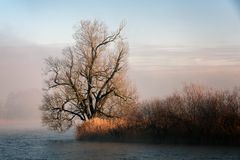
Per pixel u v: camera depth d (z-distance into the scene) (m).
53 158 41.31
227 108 48.78
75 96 62.88
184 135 51.44
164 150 44.94
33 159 40.78
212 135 49.28
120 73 63.78
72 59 63.00
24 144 57.25
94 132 59.41
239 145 47.34
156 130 54.25
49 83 63.06
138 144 52.34
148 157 40.19
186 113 51.81
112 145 51.91
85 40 63.19
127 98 62.94
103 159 39.94
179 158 38.88
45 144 56.59
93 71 63.19
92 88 63.41
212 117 49.44
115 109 64.06
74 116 63.50
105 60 63.78
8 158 41.69
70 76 62.66
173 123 52.62
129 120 57.97
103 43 63.44
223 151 42.78
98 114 63.94
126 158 40.03
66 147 51.41
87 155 42.91
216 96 50.12
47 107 63.09
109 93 63.47
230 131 47.97
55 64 63.16
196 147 46.91
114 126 58.34
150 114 55.53
